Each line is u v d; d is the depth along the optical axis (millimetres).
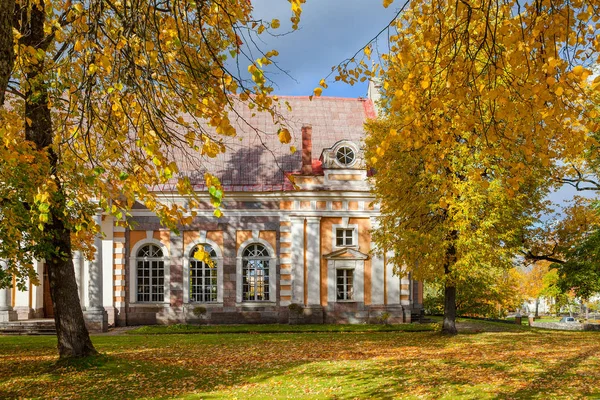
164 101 7727
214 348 20781
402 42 7289
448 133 7918
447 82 7188
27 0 8539
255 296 32844
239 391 12523
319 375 14219
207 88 7180
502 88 6969
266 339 24375
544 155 7336
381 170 23516
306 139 33250
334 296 32562
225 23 7055
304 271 32531
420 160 22406
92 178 6621
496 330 29156
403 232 22703
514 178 7902
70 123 7930
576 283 25547
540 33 6664
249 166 33781
